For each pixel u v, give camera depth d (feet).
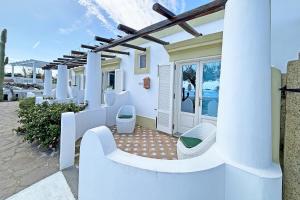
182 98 18.74
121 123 19.34
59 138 14.70
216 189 6.45
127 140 17.12
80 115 16.28
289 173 6.52
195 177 6.08
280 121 7.50
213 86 16.03
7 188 9.34
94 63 20.01
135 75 23.85
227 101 6.84
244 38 6.35
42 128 14.73
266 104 6.31
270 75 6.49
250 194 6.02
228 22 6.98
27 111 18.25
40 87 65.26
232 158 6.58
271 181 5.75
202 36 14.47
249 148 6.25
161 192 6.09
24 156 13.34
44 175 10.68
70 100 28.71
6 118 26.37
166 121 19.07
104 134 7.37
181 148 11.33
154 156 13.50
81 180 7.84
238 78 6.46
